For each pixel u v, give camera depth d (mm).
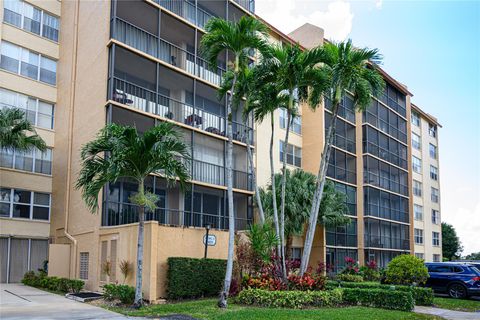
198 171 23891
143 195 14297
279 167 30656
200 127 24562
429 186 50656
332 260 31875
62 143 24438
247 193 25875
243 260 16719
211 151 25359
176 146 14406
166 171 14242
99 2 21750
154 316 12336
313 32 34844
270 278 15961
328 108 33812
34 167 24922
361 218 35844
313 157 32719
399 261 20453
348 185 35219
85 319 11672
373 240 36219
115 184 20125
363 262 34906
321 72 17328
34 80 25422
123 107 19781
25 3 25641
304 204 25719
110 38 20391
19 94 24781
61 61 26031
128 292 14656
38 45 25844
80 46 23688
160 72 22766
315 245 30719
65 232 22391
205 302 15297
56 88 26234
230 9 27484
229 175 15312
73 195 22312
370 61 17578
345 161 35250
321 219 27688
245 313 12727
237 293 16391
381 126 39844
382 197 38688
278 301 14508
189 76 23422
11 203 23891
